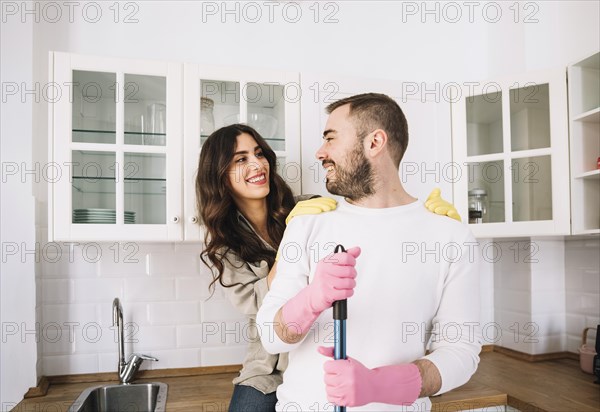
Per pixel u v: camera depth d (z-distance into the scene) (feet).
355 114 3.29
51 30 5.99
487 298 7.39
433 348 3.28
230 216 5.01
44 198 5.89
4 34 5.61
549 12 7.02
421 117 6.10
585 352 6.05
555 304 6.85
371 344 3.06
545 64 6.97
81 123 5.05
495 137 6.22
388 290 3.10
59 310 5.91
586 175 5.41
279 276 3.28
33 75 5.69
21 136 5.60
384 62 7.04
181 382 5.85
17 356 5.46
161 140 5.25
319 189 5.57
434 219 3.37
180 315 6.20
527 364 6.53
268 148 5.16
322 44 6.81
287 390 3.22
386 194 3.34
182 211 5.17
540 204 5.92
